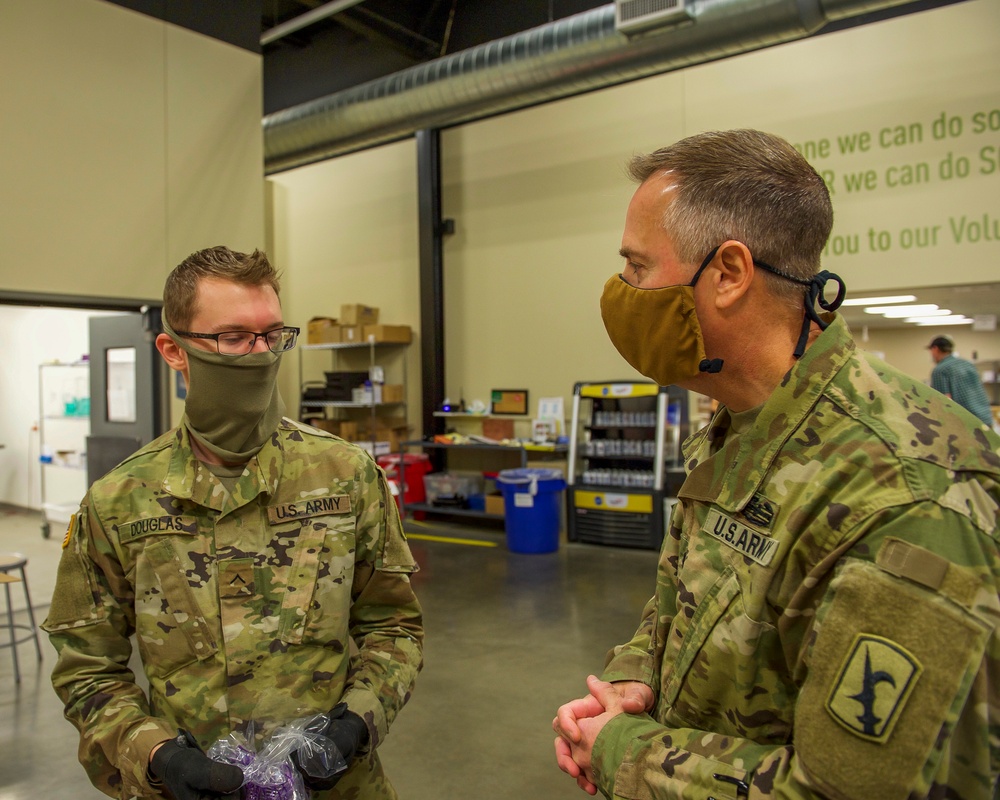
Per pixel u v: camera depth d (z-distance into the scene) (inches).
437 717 131.6
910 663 25.3
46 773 115.4
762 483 32.4
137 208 188.9
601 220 266.1
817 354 32.4
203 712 45.4
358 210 327.6
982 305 320.8
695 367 34.5
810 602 29.5
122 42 186.7
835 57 220.2
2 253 165.8
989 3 199.5
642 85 254.4
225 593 47.1
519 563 240.1
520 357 286.7
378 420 317.1
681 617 35.6
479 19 285.0
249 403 47.5
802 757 27.2
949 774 26.4
